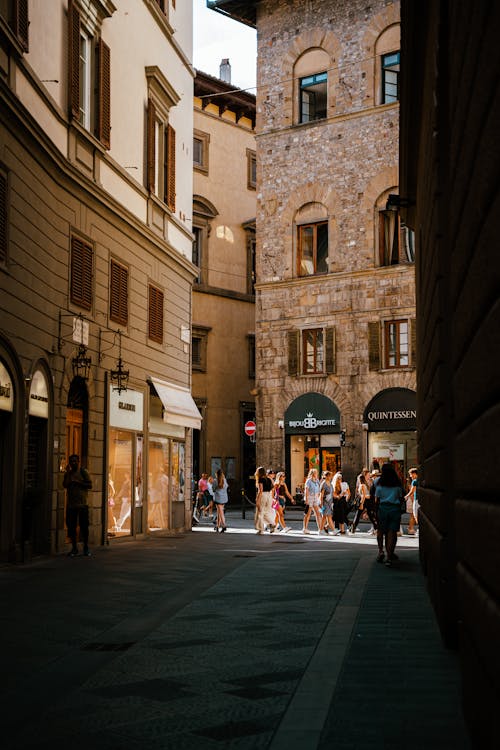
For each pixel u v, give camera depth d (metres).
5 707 6.43
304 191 39.28
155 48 25.95
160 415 25.97
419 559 17.39
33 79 16.75
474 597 4.34
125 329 22.91
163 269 26.34
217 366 46.72
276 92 40.28
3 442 16.08
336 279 38.09
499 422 3.39
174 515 27.00
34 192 17.02
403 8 10.34
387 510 16.77
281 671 7.55
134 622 10.20
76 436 20.09
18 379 16.16
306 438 38.69
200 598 12.18
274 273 39.81
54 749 5.38
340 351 37.78
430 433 10.31
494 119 3.35
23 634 9.40
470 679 5.04
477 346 4.05
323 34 39.06
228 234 48.00
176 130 28.14
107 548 20.30
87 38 20.81
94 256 20.78
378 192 37.44
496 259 3.35
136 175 24.20
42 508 17.92
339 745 5.31
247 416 48.72
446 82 7.69
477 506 4.19
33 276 16.97
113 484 22.08
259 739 5.53
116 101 22.69
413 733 5.55
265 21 40.69
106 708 6.38
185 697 6.68
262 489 26.77
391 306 36.72
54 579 14.05
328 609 11.10
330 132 38.69
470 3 4.15
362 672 7.40
